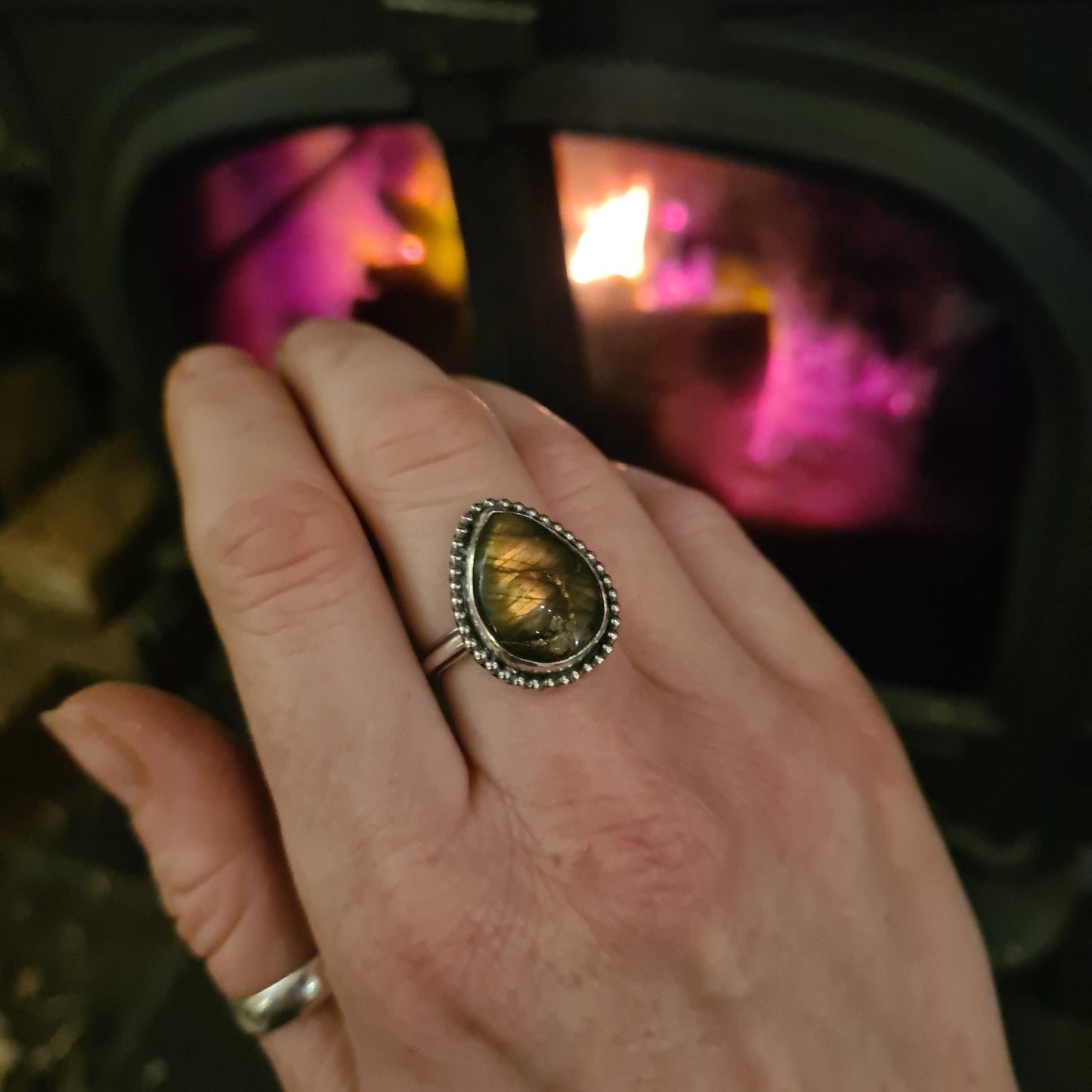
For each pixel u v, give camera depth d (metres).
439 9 0.15
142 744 0.13
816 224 0.19
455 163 0.17
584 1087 0.11
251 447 0.12
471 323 0.20
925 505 0.22
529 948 0.11
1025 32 0.14
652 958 0.11
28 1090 0.24
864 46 0.15
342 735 0.11
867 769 0.14
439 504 0.11
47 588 0.28
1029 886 0.24
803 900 0.12
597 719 0.11
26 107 0.20
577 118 0.16
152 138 0.19
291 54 0.17
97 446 0.31
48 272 0.27
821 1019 0.12
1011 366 0.19
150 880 0.28
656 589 0.13
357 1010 0.11
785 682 0.14
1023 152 0.15
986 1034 0.13
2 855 0.28
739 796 0.12
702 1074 0.11
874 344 0.20
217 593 0.11
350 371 0.12
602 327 0.21
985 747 0.22
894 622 0.24
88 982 0.26
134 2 0.17
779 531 0.24
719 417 0.22
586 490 0.13
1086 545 0.17
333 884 0.11
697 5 0.15
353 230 0.22
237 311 0.24
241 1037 0.24
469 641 0.11
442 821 0.11
